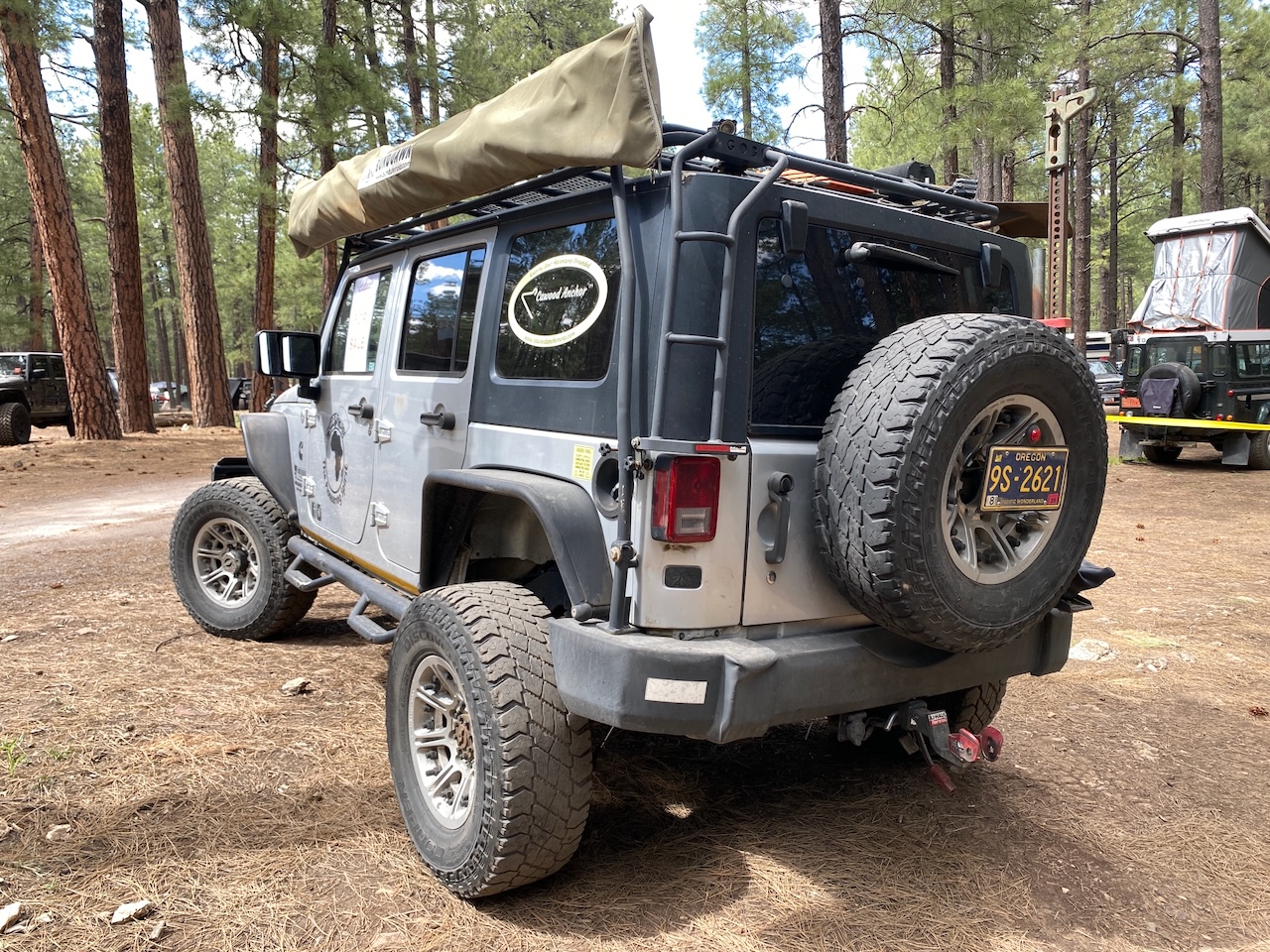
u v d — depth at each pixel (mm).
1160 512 11148
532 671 2531
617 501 2543
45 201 16109
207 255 20188
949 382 2312
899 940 2520
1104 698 4625
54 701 4012
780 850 3002
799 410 2693
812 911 2639
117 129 17719
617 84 2336
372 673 4535
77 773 3322
